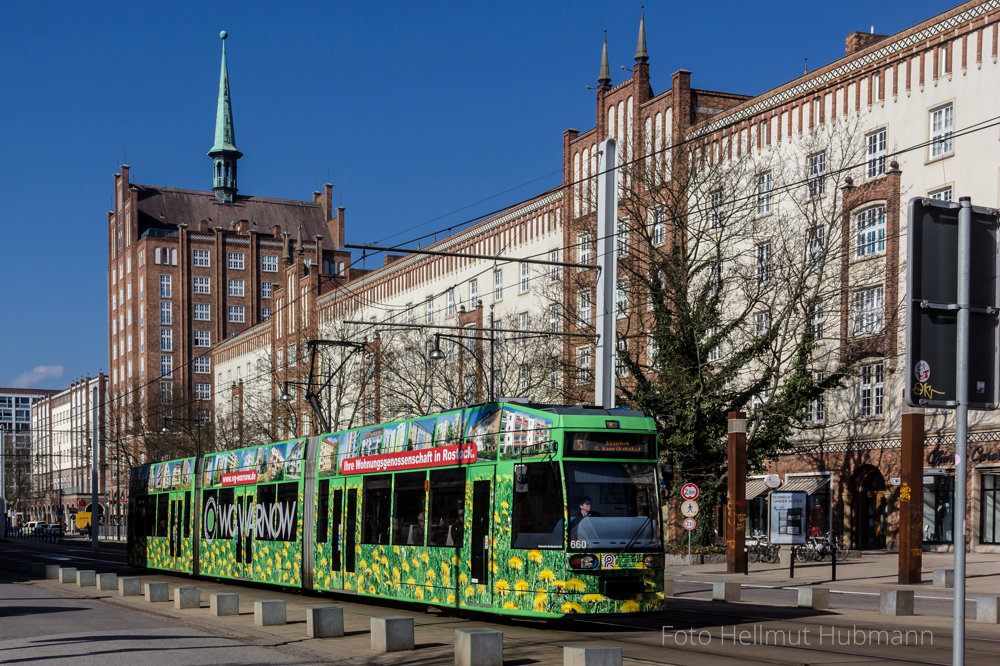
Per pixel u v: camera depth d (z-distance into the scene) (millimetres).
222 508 33156
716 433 37969
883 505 40250
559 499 18359
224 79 135500
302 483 27641
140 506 42000
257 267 130250
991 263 6461
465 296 63562
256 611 19891
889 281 38844
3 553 71875
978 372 6383
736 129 45656
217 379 108875
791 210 42906
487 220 61594
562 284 48219
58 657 15062
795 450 43656
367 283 75438
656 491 19156
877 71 39844
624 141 44812
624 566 18281
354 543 24656
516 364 51969
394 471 23250
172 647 16125
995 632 17953
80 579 31953
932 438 37688
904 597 20891
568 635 17703
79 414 154250
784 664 13820
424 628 19047
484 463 20109
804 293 36719
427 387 57031
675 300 37531
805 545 38219
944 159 37281
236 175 135875
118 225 136125
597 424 18938
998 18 35438
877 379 40312
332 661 14461
